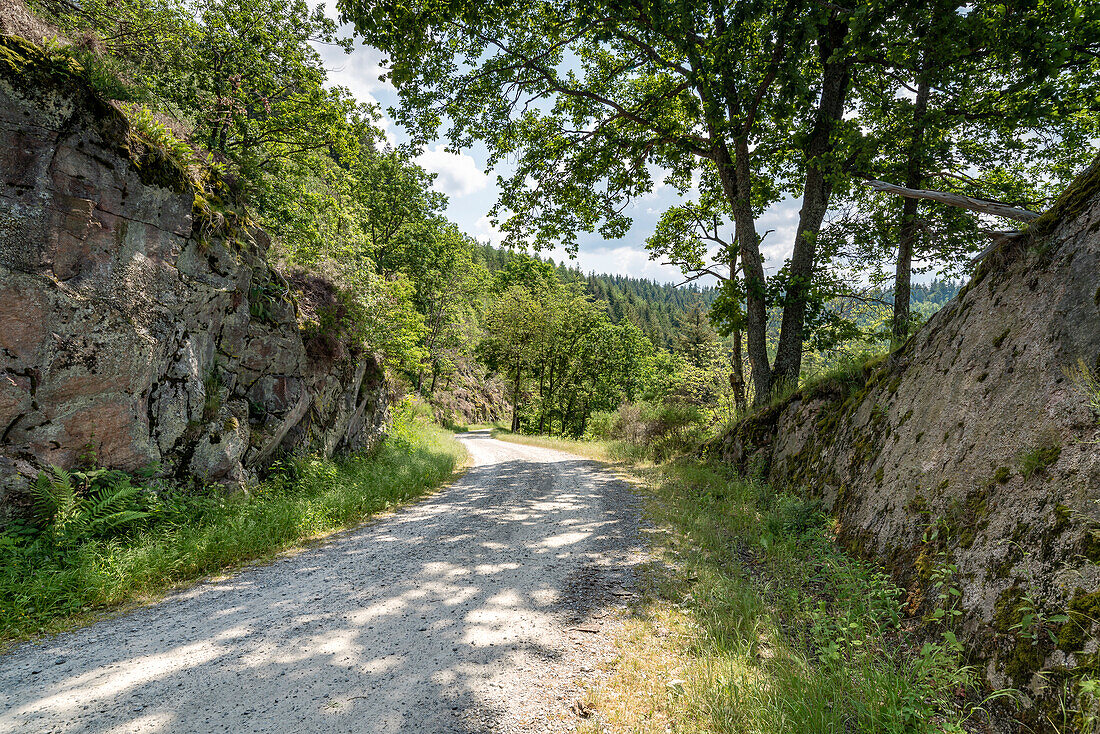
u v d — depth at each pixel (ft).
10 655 11.44
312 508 25.16
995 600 10.53
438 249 110.11
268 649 11.76
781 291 41.09
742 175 42.47
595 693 9.91
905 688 8.93
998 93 34.06
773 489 29.68
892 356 22.97
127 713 9.05
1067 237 13.82
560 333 144.56
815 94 38.70
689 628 12.80
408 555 19.85
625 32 39.96
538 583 16.52
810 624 12.92
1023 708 8.61
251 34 40.34
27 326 17.46
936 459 15.42
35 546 15.83
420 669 10.83
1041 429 11.83
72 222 18.92
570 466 50.96
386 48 31.91
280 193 45.85
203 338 25.50
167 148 24.23
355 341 41.19
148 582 16.17
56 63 18.88
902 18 29.12
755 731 8.32
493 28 38.70
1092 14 25.04
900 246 36.29
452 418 156.25
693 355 168.66
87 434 19.16
